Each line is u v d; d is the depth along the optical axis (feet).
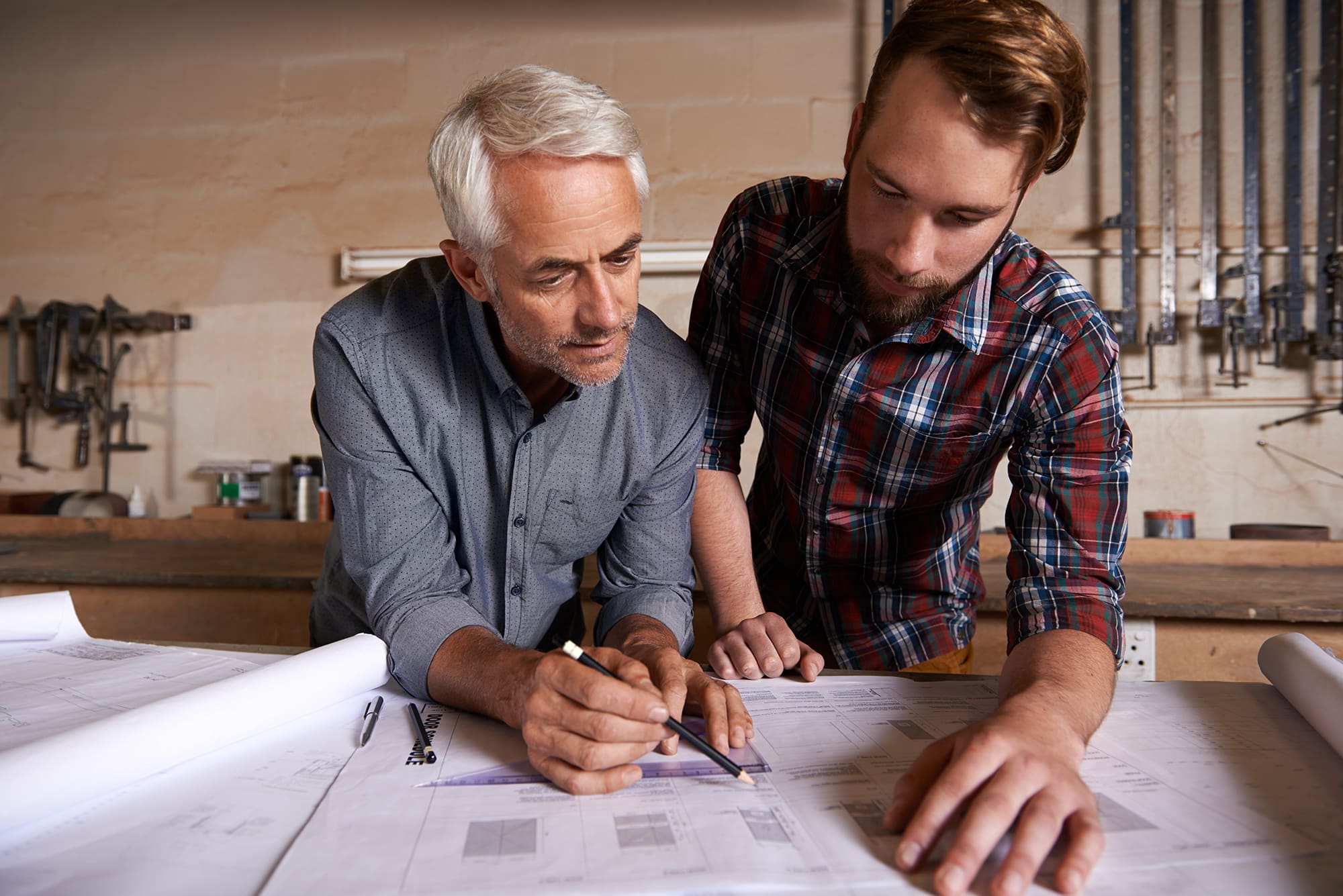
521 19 9.96
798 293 3.76
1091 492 3.31
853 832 1.99
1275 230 9.14
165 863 1.83
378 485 3.23
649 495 3.60
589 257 2.63
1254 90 8.96
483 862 1.83
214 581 6.41
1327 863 1.85
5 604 3.44
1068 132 2.86
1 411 10.48
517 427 3.32
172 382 10.34
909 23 2.68
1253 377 9.12
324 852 1.87
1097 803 2.13
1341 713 2.43
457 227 2.77
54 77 10.53
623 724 2.22
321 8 10.21
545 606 3.79
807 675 3.17
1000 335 3.46
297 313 10.21
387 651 3.08
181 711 2.35
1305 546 7.61
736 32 9.71
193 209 10.36
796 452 4.06
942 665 4.30
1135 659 5.76
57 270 10.52
